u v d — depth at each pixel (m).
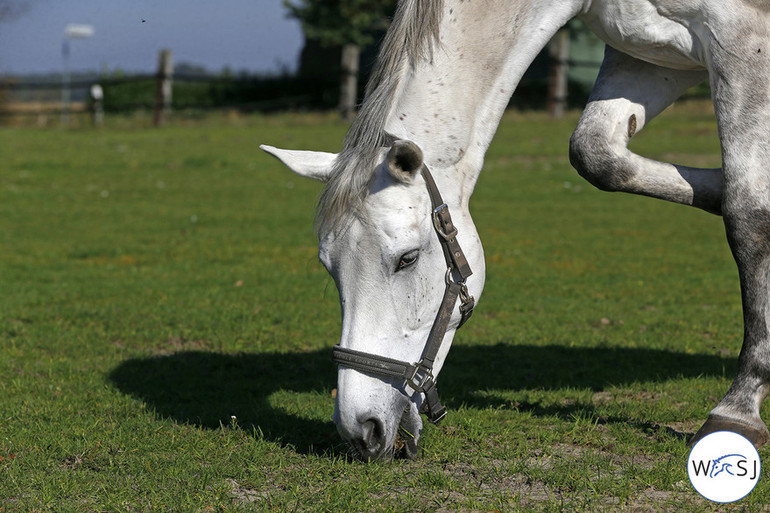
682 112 26.53
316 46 34.75
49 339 7.12
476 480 4.12
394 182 3.83
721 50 4.25
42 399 5.50
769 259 4.23
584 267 10.38
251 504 3.80
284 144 22.17
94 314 8.03
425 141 4.05
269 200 16.16
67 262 10.70
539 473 4.12
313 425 5.00
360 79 28.86
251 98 32.66
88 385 5.88
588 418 5.07
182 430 4.91
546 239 12.38
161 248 11.68
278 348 7.03
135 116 29.98
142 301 8.59
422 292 3.95
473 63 4.18
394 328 3.90
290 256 11.21
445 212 3.96
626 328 7.61
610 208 15.29
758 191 4.20
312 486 4.04
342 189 3.78
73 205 15.38
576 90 30.17
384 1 31.14
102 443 4.65
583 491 3.92
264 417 5.15
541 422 5.02
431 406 4.04
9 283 9.38
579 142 4.74
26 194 16.31
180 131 25.95
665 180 4.68
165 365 6.46
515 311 8.37
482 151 4.27
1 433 4.84
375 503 3.82
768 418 4.99
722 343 7.05
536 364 6.49
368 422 3.90
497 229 13.20
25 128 27.50
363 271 3.83
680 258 10.95
